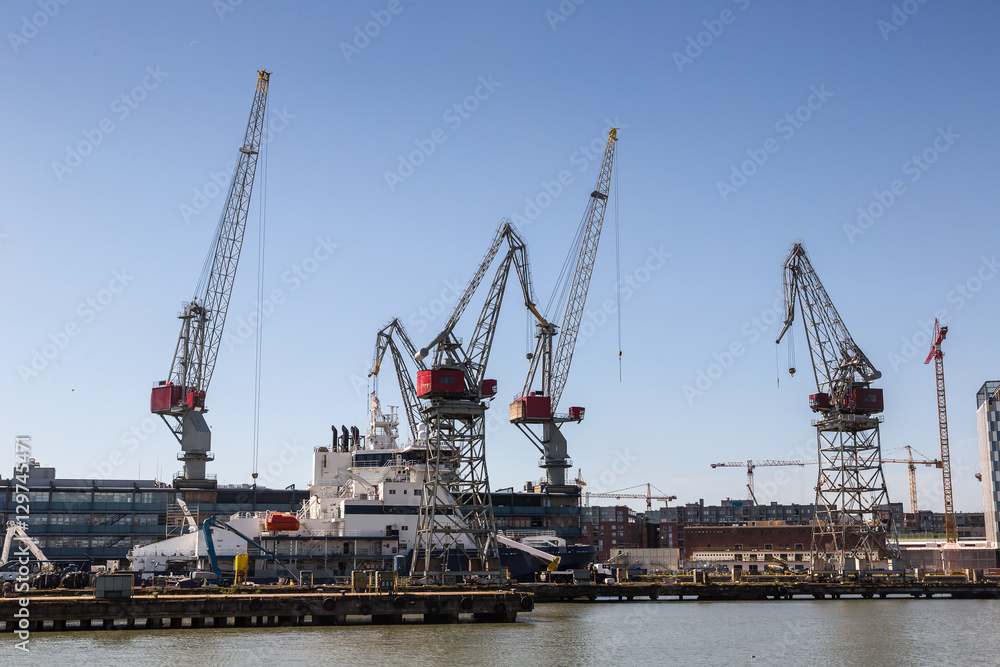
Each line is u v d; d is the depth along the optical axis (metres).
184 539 135.75
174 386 196.62
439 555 135.25
